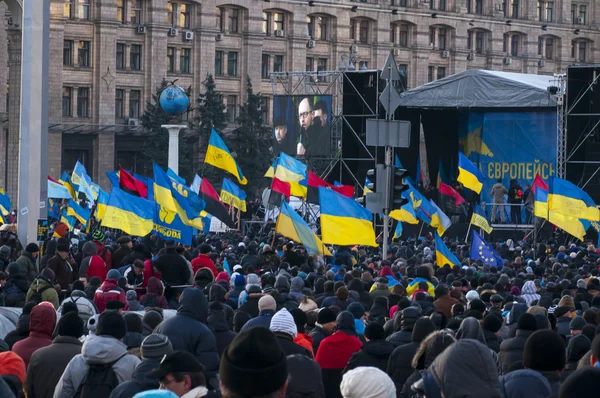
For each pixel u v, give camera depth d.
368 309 45.19
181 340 26.91
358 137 135.12
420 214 102.94
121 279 44.91
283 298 40.28
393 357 28.41
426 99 135.62
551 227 129.12
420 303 42.88
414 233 129.88
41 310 28.72
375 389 17.72
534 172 144.12
